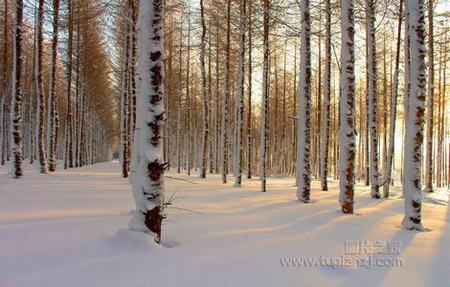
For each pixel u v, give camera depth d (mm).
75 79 30609
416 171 8609
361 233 7551
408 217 8539
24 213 7086
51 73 19984
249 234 6762
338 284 4707
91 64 29234
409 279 5008
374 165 15836
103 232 6012
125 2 18328
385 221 9367
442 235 7926
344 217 9500
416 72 8898
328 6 15422
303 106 12578
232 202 11062
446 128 37469
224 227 7223
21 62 14891
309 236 6938
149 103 5973
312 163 38781
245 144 43219
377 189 15781
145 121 5945
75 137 30375
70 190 11430
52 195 10016
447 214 11719
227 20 20266
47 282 4121
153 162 5859
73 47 25531
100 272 4469
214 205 10141
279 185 20578
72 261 4730
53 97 20109
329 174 42125
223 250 5656
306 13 12648
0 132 31844
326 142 18531
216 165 34375
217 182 20094
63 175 17969
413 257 6000
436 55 23094
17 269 4383
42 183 13297
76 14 22766
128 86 19875
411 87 8969
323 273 5035
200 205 9914
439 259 5949
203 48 22219
